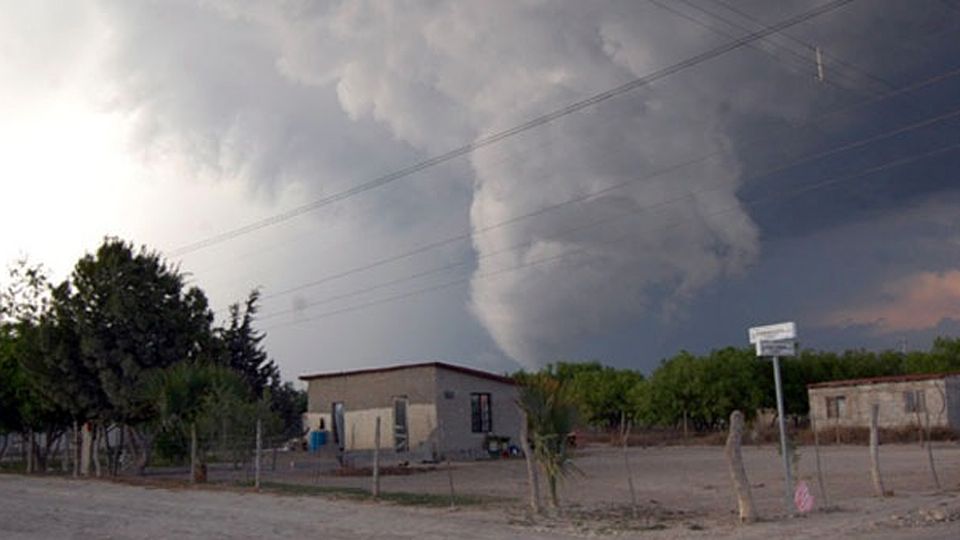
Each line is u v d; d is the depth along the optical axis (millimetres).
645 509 22000
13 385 42094
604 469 36906
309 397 51156
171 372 34781
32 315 41406
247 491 28719
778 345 19766
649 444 60750
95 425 39562
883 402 54625
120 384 37125
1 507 25453
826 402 57625
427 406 46312
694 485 29266
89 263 38094
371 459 45625
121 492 29672
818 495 23766
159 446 38906
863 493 23797
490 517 20875
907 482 26625
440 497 25812
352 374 49375
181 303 39344
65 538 19047
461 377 47312
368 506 23797
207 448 32812
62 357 37688
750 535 16953
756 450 49531
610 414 82188
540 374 24375
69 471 42344
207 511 23562
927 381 52875
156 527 20562
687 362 71562
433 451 45500
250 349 60031
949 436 49719
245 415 33031
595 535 17797
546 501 24344
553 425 22094
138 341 37906
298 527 20016
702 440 60156
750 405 69000
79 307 37531
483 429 47844
